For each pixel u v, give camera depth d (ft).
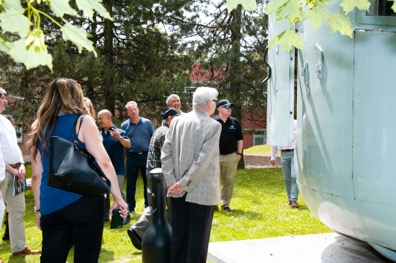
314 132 11.57
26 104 44.11
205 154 11.96
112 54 47.73
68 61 39.83
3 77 43.21
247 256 13.83
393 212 9.47
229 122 24.23
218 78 50.83
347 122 10.12
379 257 13.34
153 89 45.27
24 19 4.77
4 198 16.02
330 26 6.75
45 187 9.57
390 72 9.36
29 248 17.01
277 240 15.55
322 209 11.85
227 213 24.25
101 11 5.26
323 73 11.03
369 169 9.65
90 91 46.68
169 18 48.21
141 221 15.03
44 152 9.67
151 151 17.37
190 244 12.20
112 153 21.61
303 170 12.42
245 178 42.29
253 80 50.42
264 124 55.47
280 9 6.21
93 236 9.55
